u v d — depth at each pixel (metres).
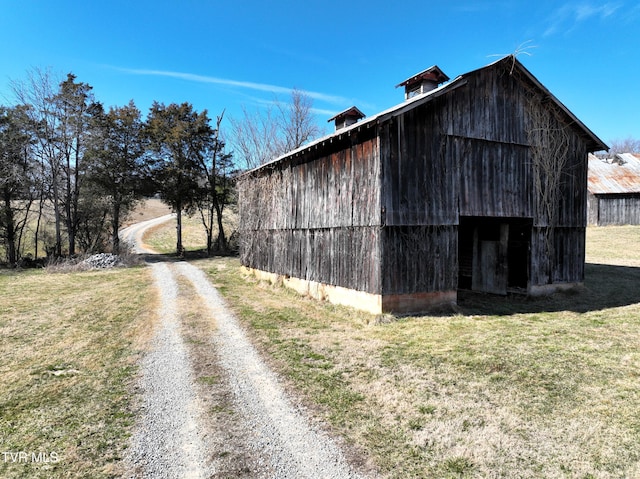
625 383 5.81
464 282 15.02
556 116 13.05
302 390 5.79
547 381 5.93
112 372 6.67
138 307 12.25
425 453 4.16
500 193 11.80
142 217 61.84
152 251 36.50
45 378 6.43
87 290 16.17
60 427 4.81
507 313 10.68
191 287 16.39
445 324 9.36
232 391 5.82
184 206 34.25
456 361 6.81
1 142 24.81
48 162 26.73
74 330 9.57
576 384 5.82
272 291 15.16
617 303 11.79
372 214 10.12
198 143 32.12
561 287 13.26
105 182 29.05
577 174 13.66
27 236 33.16
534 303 12.03
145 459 4.12
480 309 11.20
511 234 13.55
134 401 5.53
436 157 10.70
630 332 8.55
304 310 11.52
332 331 9.07
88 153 27.83
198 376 6.43
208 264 26.16
